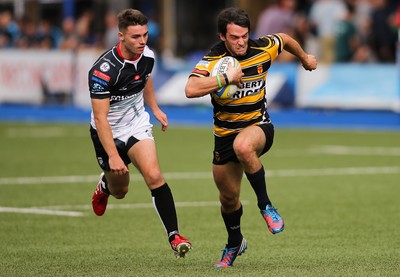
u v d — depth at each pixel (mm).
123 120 24984
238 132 24031
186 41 87875
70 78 74188
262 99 24219
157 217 33031
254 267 24406
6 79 76812
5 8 94125
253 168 23344
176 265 24875
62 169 46125
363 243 27719
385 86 63125
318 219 32125
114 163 23828
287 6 68500
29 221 32219
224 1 87125
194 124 69562
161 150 53812
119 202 36375
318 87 65188
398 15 62062
